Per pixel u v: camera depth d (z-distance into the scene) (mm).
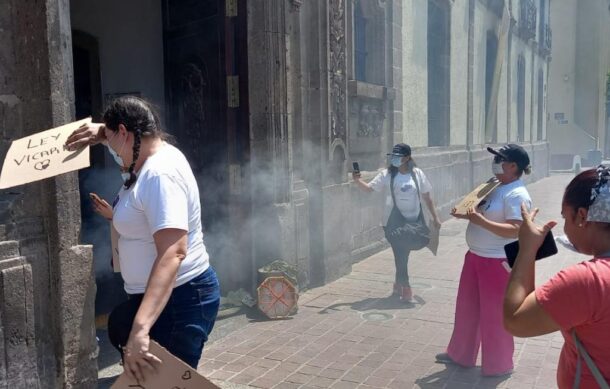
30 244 3475
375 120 8977
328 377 4418
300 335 5348
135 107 2500
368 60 9094
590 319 1788
